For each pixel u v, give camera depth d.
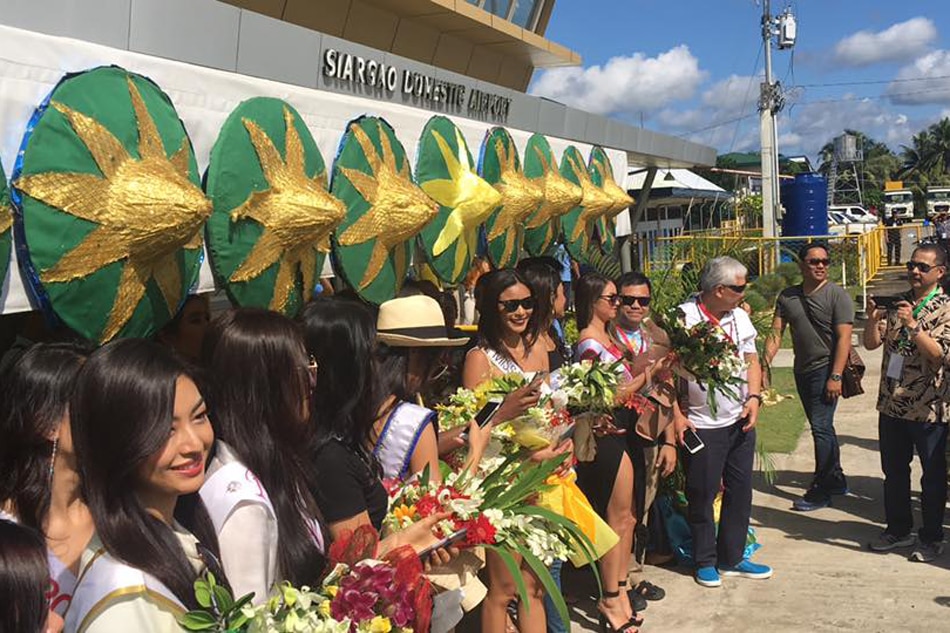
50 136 2.71
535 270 4.94
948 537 6.29
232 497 2.22
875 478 7.79
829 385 6.88
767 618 5.12
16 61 2.66
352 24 6.78
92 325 2.86
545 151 7.07
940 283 6.35
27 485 2.26
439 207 5.23
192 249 3.30
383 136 4.61
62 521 2.27
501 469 3.23
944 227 24.81
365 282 4.43
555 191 7.04
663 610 5.27
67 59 2.85
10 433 2.26
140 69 3.17
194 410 2.01
